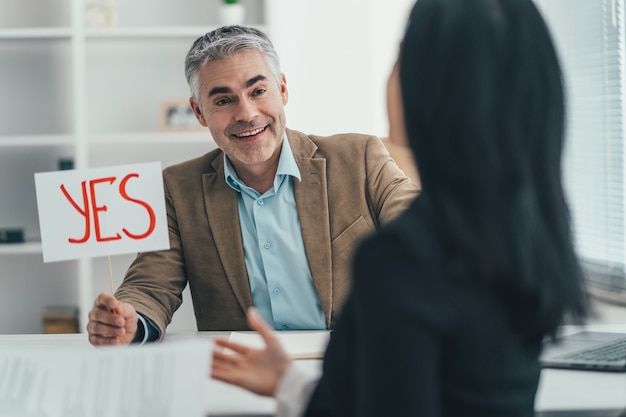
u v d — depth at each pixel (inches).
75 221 58.0
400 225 30.3
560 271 31.0
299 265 66.9
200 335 61.2
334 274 66.7
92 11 127.3
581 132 113.3
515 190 29.7
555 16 120.6
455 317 29.5
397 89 32.0
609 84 105.6
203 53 65.4
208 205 67.7
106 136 125.6
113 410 35.6
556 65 30.8
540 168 30.4
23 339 60.2
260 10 134.6
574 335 55.0
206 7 134.4
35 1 133.9
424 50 30.2
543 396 40.9
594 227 109.7
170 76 135.1
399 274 29.2
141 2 134.2
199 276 67.4
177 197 68.7
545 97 30.2
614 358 46.7
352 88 136.3
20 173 135.2
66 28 127.2
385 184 68.7
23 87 134.5
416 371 28.8
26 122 134.8
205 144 137.1
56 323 127.6
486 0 30.6
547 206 30.8
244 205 68.2
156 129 135.4
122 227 57.9
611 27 105.0
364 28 135.7
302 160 69.2
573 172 115.1
